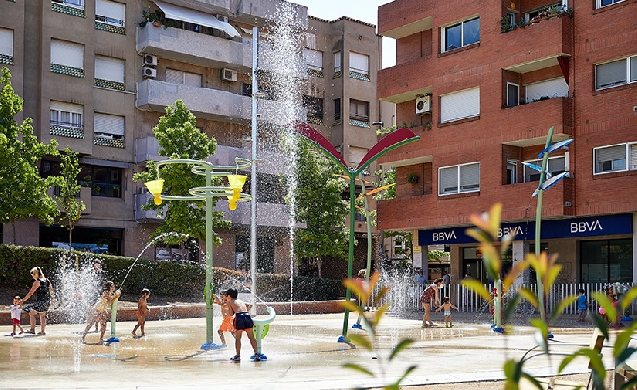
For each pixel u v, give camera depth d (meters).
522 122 29.27
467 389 9.55
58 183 30.73
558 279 30.50
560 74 29.75
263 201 42.84
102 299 17.39
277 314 30.23
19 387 9.64
